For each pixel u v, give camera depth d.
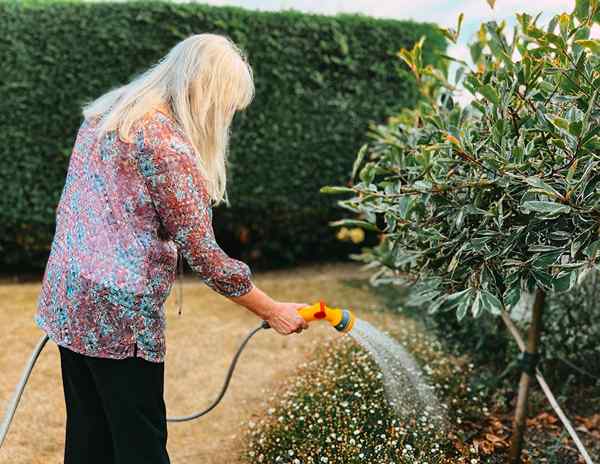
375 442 2.44
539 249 1.99
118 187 1.76
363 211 2.57
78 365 1.94
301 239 5.97
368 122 5.68
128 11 5.13
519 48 2.14
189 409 3.22
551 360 3.25
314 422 2.64
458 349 3.53
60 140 5.25
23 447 2.83
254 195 5.59
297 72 5.48
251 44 5.35
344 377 2.90
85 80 5.18
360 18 5.52
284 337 4.08
